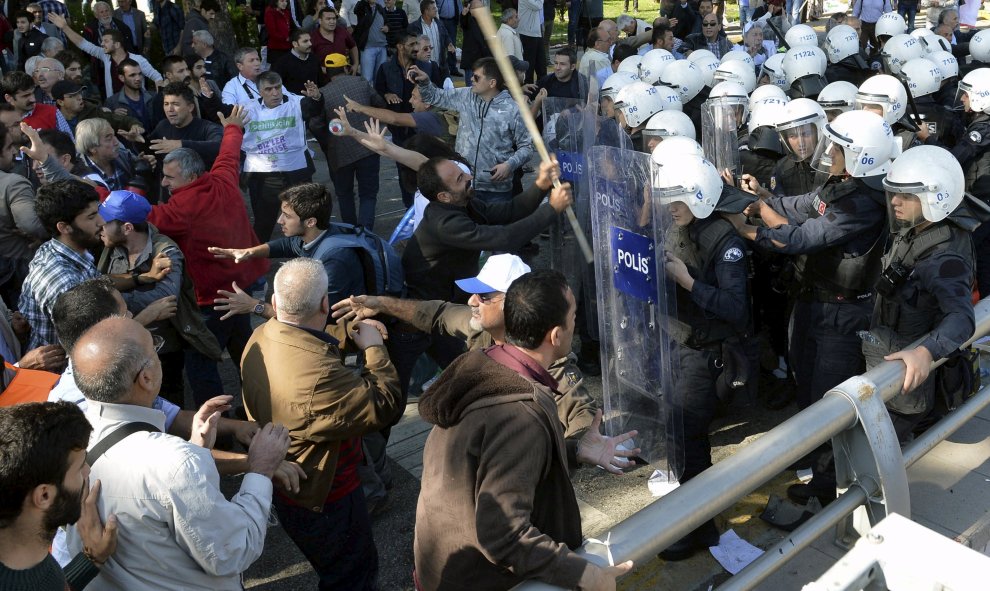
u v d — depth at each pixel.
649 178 3.25
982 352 4.16
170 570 2.24
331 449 3.07
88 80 10.17
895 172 3.18
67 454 1.91
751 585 2.14
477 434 2.03
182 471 2.20
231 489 4.58
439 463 2.15
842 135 3.70
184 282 4.44
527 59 14.38
